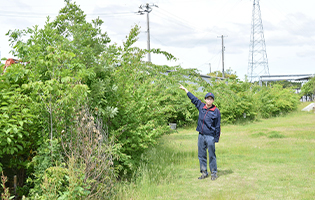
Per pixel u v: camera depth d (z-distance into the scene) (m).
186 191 5.68
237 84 22.50
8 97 4.21
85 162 4.38
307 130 15.48
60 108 4.57
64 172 4.11
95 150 4.65
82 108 4.70
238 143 11.61
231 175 6.85
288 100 31.70
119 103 6.06
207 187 5.93
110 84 6.14
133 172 6.50
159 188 5.74
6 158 4.81
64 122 4.65
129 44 6.67
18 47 4.82
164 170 7.00
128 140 6.16
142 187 5.65
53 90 4.46
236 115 22.31
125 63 6.50
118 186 5.45
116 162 5.94
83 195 4.17
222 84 19.36
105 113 5.59
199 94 15.27
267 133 14.30
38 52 4.79
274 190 5.61
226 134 14.97
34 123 4.58
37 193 4.08
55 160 4.45
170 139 12.98
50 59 4.62
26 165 4.57
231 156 9.13
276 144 11.18
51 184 4.12
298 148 10.14
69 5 7.00
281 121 22.64
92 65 5.94
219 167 7.73
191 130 17.19
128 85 6.60
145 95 7.57
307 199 5.05
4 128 3.94
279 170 7.16
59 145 4.36
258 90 28.03
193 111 18.02
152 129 6.92
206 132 6.56
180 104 15.94
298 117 26.27
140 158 6.85
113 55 6.49
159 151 9.30
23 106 4.50
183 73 7.32
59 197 3.88
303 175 6.59
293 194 5.31
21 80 4.96
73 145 4.64
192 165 7.93
